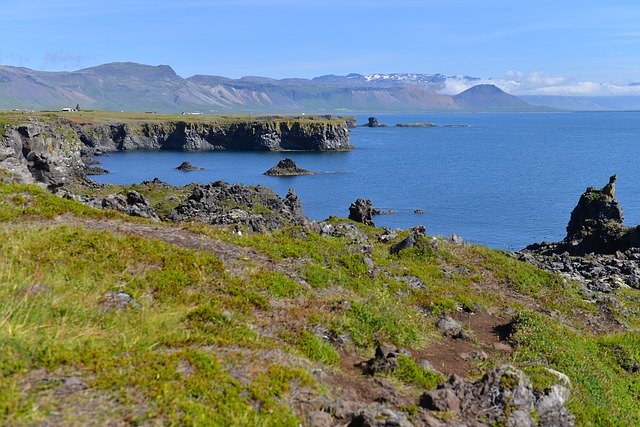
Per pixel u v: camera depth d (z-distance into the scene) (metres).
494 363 18.17
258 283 19.16
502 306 26.64
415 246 33.81
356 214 66.62
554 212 99.19
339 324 17.78
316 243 27.06
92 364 10.76
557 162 183.62
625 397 19.92
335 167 171.88
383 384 14.11
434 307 23.48
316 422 11.18
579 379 19.12
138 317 14.80
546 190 124.12
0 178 30.38
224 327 15.21
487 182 137.75
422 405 13.16
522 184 133.75
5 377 9.74
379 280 24.78
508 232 83.75
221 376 11.48
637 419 18.41
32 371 10.16
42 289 14.77
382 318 18.92
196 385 10.88
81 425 8.96
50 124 166.88
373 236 42.91
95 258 17.81
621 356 24.02
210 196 67.69
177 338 13.40
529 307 28.12
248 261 21.14
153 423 9.45
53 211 22.81
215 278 18.75
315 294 20.27
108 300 15.54
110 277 16.80
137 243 19.58
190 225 24.23
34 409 8.99
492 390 13.89
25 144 96.75
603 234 56.91
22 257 16.88
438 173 156.12
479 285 30.28
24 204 23.17
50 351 10.79
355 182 138.12
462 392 13.68
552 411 14.64
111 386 10.16
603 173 152.62
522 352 19.80
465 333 20.83
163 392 10.30
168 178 147.00
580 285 36.75
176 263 18.81
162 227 23.47
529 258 45.66
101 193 74.75
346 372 15.08
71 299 14.76
